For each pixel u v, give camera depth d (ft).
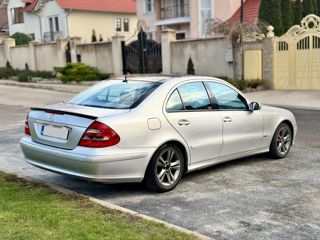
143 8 115.24
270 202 15.97
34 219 13.16
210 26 65.72
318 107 44.45
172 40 73.10
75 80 78.79
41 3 134.72
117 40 79.56
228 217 14.44
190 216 14.55
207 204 15.76
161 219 14.28
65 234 12.00
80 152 15.23
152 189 16.87
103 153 15.02
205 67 68.39
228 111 19.74
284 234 13.01
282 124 22.94
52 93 66.03
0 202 14.90
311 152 24.66
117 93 17.66
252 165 21.63
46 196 15.75
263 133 21.62
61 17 131.03
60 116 16.21
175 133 17.10
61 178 19.54
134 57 78.74
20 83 83.92
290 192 17.17
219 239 12.64
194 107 18.24
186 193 17.11
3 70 100.78
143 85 17.81
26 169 21.27
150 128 16.19
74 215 13.65
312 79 58.95
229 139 19.60
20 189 16.67
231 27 60.18
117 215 13.76
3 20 165.17
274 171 20.45
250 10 88.33
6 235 11.83
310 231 13.24
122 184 18.44
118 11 140.46
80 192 17.38
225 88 20.10
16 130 33.71
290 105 46.68
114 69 81.76
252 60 63.21
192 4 99.04
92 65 86.58
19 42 119.96
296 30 59.31
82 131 15.31
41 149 16.49
